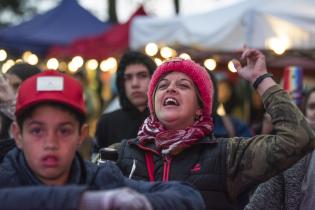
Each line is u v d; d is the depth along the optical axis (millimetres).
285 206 3213
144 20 8859
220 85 8070
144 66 4602
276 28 7309
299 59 6688
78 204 1674
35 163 1856
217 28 7750
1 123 3969
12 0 31188
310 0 7375
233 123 5086
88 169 2025
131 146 3039
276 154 2676
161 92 2955
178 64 2961
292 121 2688
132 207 1688
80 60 9820
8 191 1713
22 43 12750
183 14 8555
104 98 10188
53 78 1862
